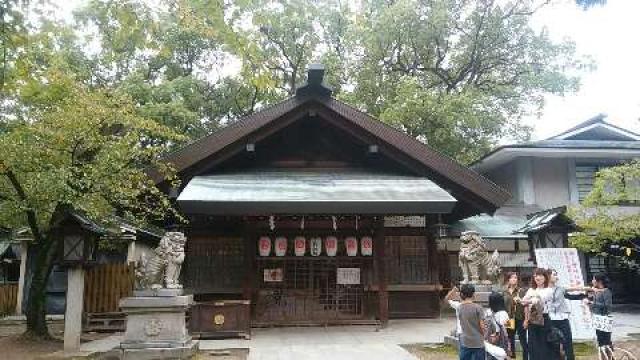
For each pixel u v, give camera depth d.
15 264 23.62
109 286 14.89
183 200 11.85
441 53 26.48
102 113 11.19
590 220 12.02
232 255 14.70
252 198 12.23
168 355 9.90
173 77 25.83
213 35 7.74
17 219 12.95
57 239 11.68
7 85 9.02
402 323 14.73
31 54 9.06
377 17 24.59
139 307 10.10
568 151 18.48
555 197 19.28
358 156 15.81
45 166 11.31
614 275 19.48
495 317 7.09
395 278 15.33
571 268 11.10
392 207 12.48
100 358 10.11
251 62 7.82
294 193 12.80
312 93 14.37
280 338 12.41
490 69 26.72
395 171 15.61
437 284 15.34
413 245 15.58
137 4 7.73
